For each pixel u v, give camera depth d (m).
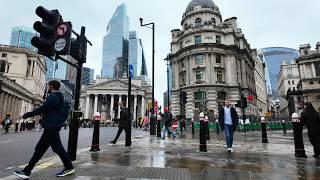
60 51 5.04
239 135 20.72
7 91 46.62
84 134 20.55
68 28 5.15
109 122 70.81
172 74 53.09
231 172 5.05
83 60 6.30
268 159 6.80
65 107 4.88
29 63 71.94
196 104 46.00
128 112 10.47
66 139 14.90
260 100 77.50
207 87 45.88
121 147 9.59
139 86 98.31
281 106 119.44
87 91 95.31
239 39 54.06
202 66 47.25
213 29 49.12
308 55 54.84
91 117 95.69
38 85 77.69
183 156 7.20
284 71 119.69
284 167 5.66
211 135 20.62
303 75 54.81
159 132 17.53
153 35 20.31
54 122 4.62
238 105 23.61
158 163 5.98
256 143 12.34
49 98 4.61
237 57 51.47
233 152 8.31
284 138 16.53
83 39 6.29
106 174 4.77
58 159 6.55
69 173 4.67
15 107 52.50
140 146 10.04
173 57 53.25
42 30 5.00
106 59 186.88
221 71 48.16
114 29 188.75
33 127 38.81
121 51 180.38
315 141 7.44
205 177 4.60
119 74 174.75
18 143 12.07
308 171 5.23
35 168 5.34
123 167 5.43
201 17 53.06
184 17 55.75
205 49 47.78
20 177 4.36
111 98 95.38
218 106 45.84
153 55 20.39
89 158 6.67
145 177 4.55
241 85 50.59
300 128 7.51
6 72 66.69
